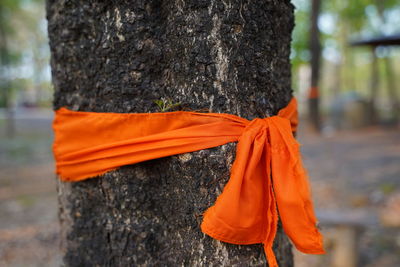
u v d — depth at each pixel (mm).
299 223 1120
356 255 3186
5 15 11844
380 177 5988
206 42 1150
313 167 7016
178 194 1218
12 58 12445
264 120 1201
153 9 1229
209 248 1176
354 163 7203
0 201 4863
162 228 1292
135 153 1194
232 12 1143
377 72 13297
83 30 1298
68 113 1318
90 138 1271
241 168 1086
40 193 5254
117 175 1270
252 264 1183
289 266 1546
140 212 1288
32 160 7582
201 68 1163
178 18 1177
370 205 4648
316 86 11117
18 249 3418
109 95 1266
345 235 3182
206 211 1143
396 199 4551
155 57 1230
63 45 1347
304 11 11961
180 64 1188
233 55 1156
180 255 1233
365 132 11773
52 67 1429
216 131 1144
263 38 1216
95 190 1336
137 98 1243
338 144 9531
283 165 1150
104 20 1249
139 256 1295
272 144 1165
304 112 17766
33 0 12977
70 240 1430
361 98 13562
